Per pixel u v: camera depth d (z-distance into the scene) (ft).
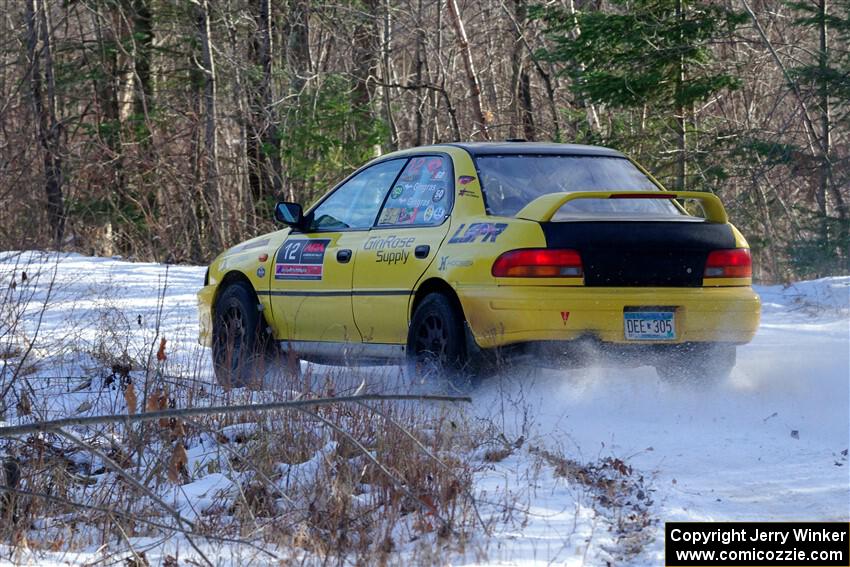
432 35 376.89
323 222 96.27
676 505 57.98
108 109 349.00
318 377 90.99
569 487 60.85
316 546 52.06
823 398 82.28
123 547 54.19
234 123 348.18
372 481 61.31
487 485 61.16
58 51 342.64
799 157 248.11
